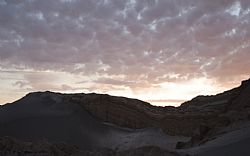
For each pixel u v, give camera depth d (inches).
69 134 2903.5
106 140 3029.0
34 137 2632.9
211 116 3270.2
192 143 2409.0
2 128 2792.8
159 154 1465.3
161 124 3454.7
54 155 1360.7
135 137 3127.5
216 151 1470.2
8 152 1323.8
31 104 3415.4
